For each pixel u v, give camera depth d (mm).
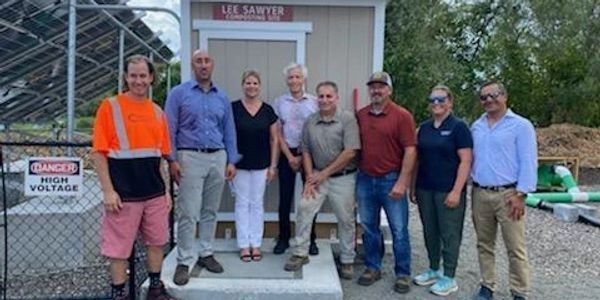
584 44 18141
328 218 5453
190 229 4148
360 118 4535
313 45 5336
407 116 4387
